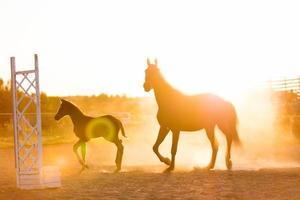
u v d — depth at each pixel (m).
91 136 15.76
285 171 14.05
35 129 12.02
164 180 12.73
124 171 15.57
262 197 9.79
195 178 12.95
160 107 15.52
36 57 11.80
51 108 45.72
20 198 10.62
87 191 11.23
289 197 9.72
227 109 15.41
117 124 15.70
